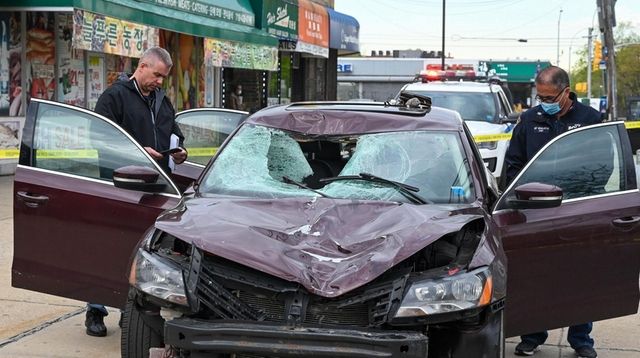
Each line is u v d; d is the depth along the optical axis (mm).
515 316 4973
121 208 5207
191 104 19625
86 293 5316
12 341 5859
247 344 3803
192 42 19547
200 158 7812
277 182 5043
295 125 5383
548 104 5828
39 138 5453
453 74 15039
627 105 32125
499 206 5027
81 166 5387
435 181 4949
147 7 14867
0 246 8586
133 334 4422
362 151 5152
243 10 19859
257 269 3938
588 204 5082
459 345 4070
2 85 13461
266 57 20203
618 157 5191
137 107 5922
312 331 3787
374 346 3738
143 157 5355
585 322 5066
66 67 14766
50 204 5344
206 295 4016
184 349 3955
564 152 5172
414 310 3867
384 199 4781
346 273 3906
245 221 4328
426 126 5316
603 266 5055
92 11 12680
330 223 4340
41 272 5398
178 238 4254
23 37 13789
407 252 3988
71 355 5621
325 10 26875
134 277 4195
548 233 4977
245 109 23672
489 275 4066
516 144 6086
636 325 6676
